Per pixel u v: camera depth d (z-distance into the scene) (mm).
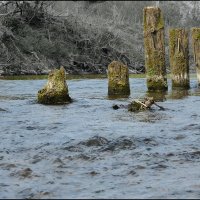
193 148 11484
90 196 8344
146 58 23391
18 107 18547
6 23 42875
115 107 18031
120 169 9938
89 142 12078
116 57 44969
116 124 14711
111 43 45812
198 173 9578
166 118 15656
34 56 41281
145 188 8703
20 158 11008
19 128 14352
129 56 45156
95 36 45531
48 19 45688
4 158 11016
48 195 8469
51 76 19734
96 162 10492
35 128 14344
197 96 21281
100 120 15539
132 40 48188
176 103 19141
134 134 13094
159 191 8523
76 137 12914
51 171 9945
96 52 44719
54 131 13844
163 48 23219
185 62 24312
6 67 38875
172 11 53469
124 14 58781
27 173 9789
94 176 9523
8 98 21531
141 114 16562
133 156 10883
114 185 8930
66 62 42781
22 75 37469
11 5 45125
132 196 8281
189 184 8898
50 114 16906
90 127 14328
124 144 11883
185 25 50531
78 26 46031
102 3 60719
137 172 9711
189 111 17031
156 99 20500
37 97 20219
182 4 54438
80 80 31875
